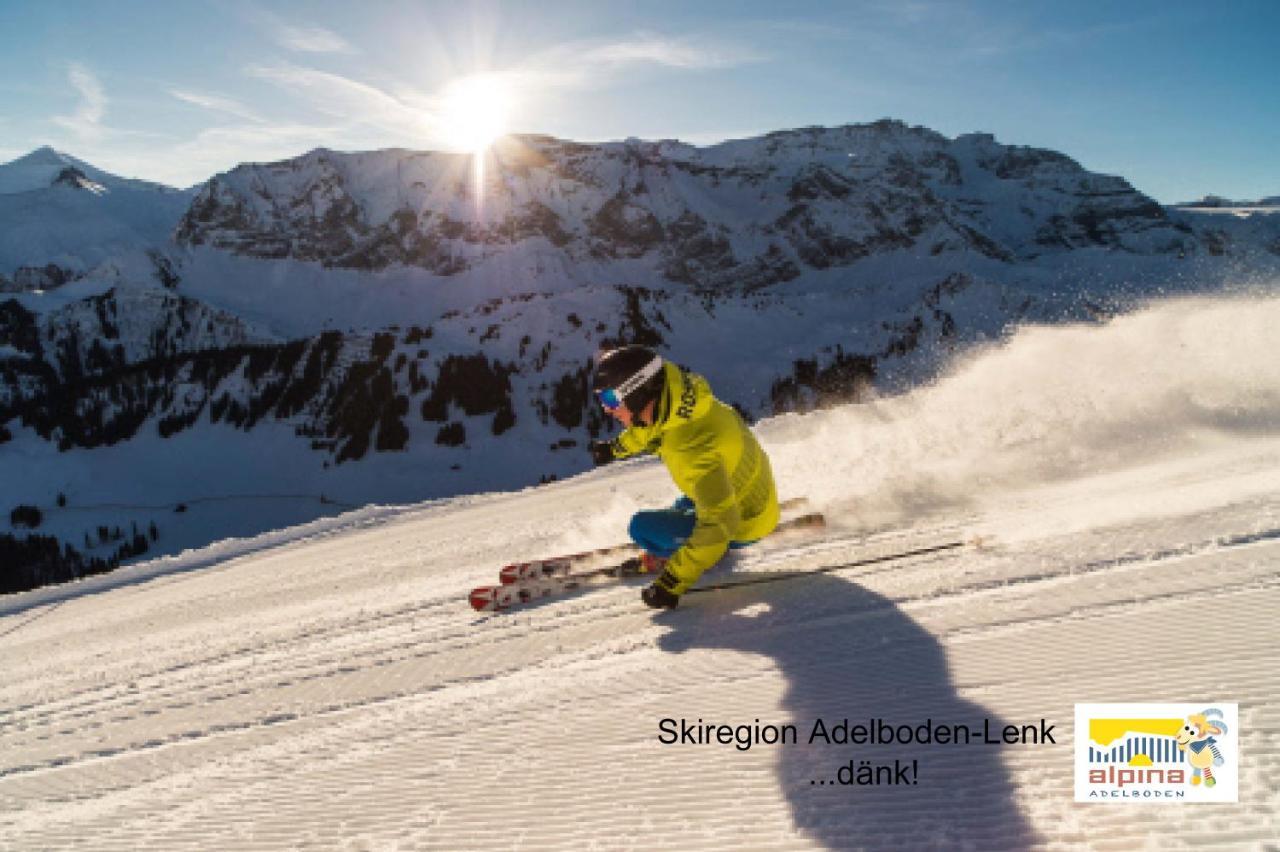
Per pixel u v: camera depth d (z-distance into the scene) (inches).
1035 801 105.1
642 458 736.3
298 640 282.2
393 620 276.7
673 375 187.2
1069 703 123.8
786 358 5885.8
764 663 161.0
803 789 118.0
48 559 3245.6
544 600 242.7
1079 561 177.3
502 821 126.5
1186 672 124.7
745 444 201.9
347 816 138.7
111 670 316.2
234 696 227.9
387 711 184.9
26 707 285.0
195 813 154.5
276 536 741.3
